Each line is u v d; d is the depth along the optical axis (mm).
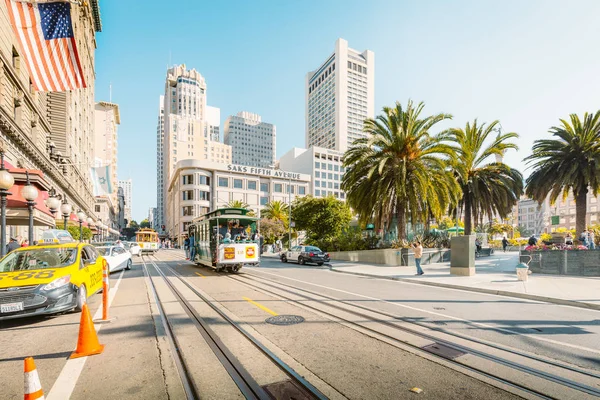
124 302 8312
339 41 149250
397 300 8414
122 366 4180
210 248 16172
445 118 19766
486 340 5098
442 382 3641
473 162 24906
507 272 14633
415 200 19594
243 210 16250
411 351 4598
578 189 20953
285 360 4273
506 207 24672
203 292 9711
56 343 5195
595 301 7836
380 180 19781
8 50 17828
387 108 20781
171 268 18422
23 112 20078
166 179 129500
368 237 25391
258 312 7012
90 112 50250
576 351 4613
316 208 38750
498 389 3479
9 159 17297
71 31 10469
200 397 3332
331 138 150625
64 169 30844
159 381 3736
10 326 6223
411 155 20391
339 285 11312
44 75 10477
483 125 24547
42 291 6270
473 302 8164
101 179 43188
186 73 141250
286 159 127688
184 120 117375
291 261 24312
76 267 7316
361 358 4348
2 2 17031
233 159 174375
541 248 15039
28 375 2383
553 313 6965
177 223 83500
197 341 5121
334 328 5754
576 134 20516
